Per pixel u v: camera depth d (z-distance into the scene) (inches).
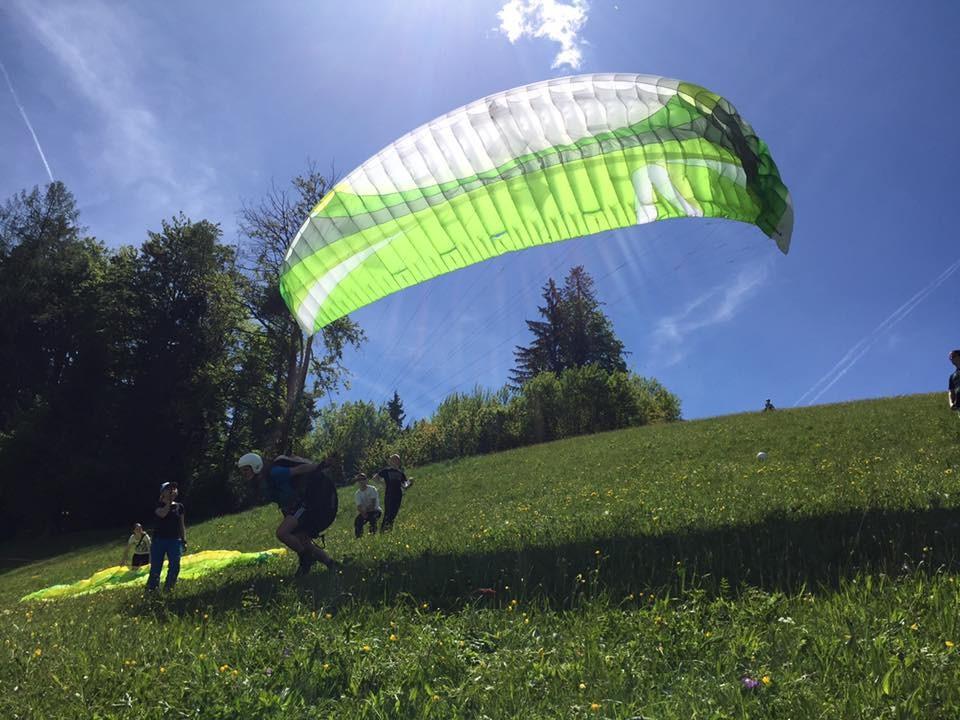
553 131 382.6
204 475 1793.8
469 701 147.5
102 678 184.5
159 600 324.5
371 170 404.2
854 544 227.0
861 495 337.7
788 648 151.4
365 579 276.5
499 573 251.6
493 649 181.2
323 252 419.2
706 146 369.4
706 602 193.3
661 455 834.8
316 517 331.6
